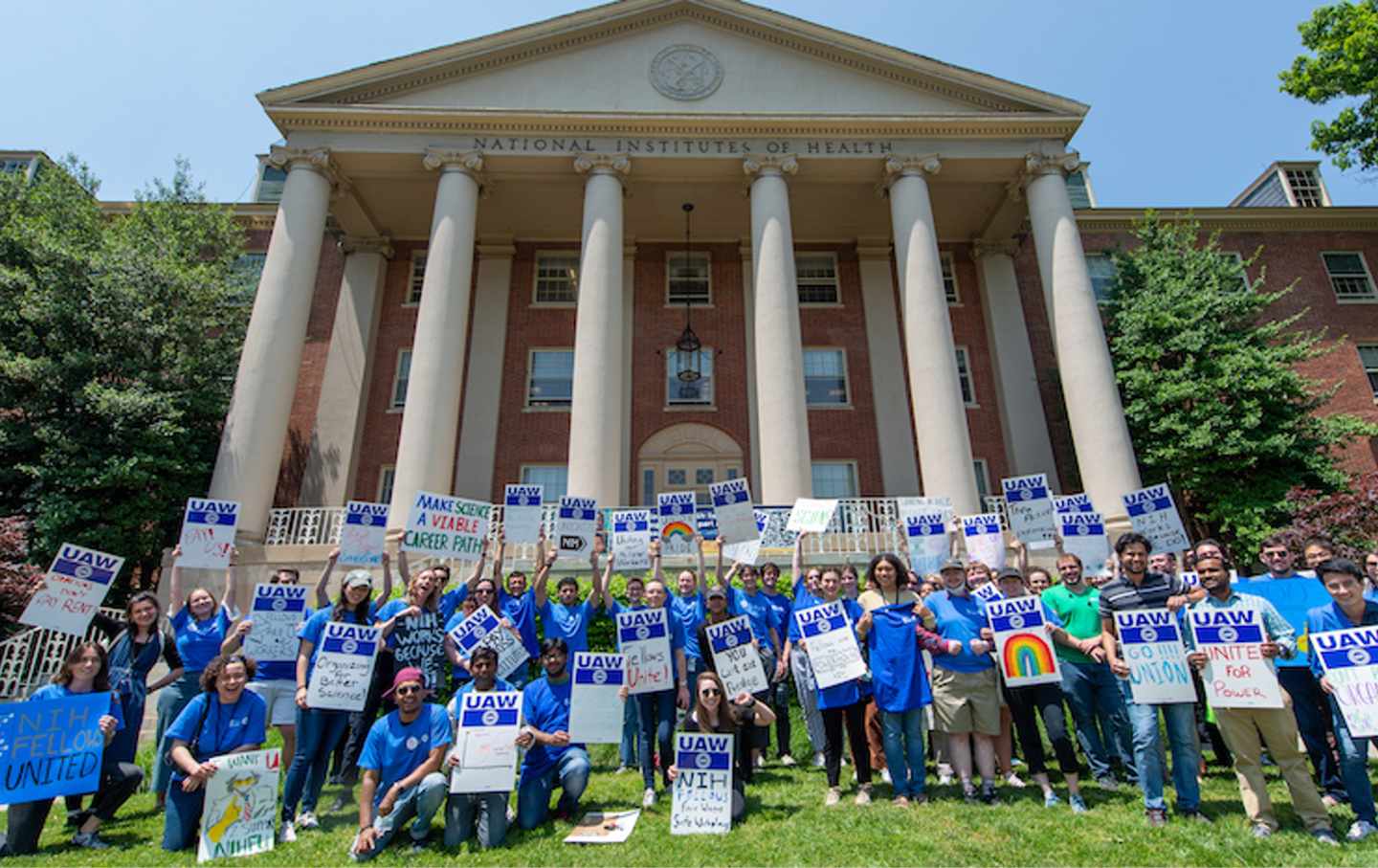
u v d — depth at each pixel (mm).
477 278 21875
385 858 5098
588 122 17812
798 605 7758
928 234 17125
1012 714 6242
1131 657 5496
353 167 18156
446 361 15828
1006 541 14562
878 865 4676
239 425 14828
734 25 19297
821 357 21781
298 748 5793
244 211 23016
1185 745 5453
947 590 6508
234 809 5289
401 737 5516
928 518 9070
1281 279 23656
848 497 20250
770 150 18109
